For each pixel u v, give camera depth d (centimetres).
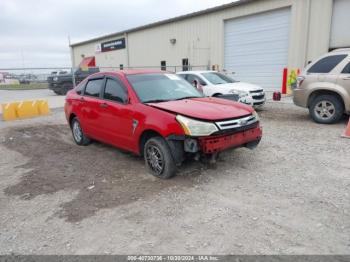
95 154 607
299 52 1512
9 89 3070
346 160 510
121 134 518
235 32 1825
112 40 2973
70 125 706
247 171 473
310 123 827
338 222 320
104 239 308
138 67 2656
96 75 612
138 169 503
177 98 521
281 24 1583
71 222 344
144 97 499
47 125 978
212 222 329
